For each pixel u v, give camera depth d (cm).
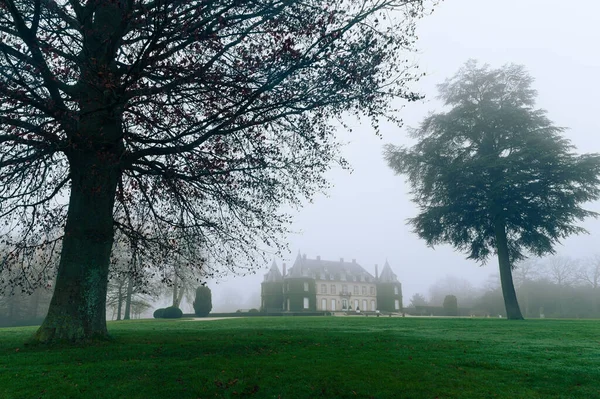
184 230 1144
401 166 2944
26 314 4519
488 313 6094
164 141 938
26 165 938
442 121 2852
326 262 9438
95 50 890
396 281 9431
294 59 868
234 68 931
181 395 581
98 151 876
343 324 1828
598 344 1023
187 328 1579
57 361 736
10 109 843
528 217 2644
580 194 2483
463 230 2881
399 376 668
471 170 2638
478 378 663
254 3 897
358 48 909
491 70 2928
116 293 4125
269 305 8812
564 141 2575
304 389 609
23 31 805
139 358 770
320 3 932
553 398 573
